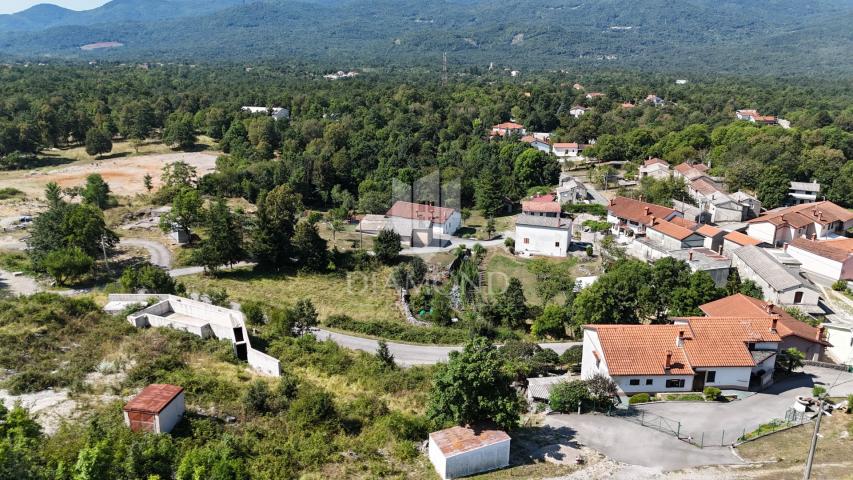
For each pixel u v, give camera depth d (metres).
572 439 36.66
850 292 69.31
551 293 68.00
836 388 44.16
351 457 33.69
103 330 47.38
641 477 32.34
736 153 117.56
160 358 42.72
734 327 45.19
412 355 54.41
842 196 104.00
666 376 42.34
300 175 116.12
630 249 84.50
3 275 70.88
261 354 45.19
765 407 40.84
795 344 50.62
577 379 45.69
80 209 76.81
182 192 92.12
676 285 60.78
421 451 35.12
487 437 33.78
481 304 66.50
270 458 32.00
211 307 52.25
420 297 68.38
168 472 28.77
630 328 44.75
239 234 80.50
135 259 79.75
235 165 124.56
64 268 66.62
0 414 30.25
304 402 37.25
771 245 84.31
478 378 34.75
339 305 67.50
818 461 33.16
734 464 33.53
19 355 41.12
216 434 33.81
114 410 34.62
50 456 28.25
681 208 95.75
